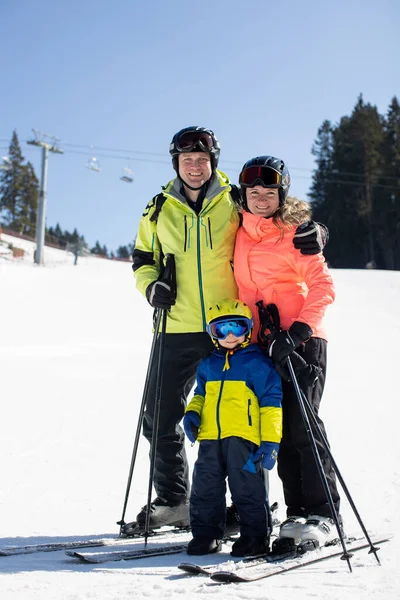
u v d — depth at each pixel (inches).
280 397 125.2
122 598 92.0
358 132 2097.7
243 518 122.1
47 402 301.3
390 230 2028.8
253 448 123.2
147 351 463.2
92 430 253.0
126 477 191.5
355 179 2075.5
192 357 148.5
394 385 343.3
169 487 147.5
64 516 154.3
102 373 377.7
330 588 95.6
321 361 132.4
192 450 232.1
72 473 194.2
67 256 1925.4
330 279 132.2
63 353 445.4
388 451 214.5
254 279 136.6
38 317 596.1
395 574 102.0
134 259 156.0
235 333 128.8
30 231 2945.4
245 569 105.6
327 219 2117.4
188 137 145.0
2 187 2928.2
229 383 126.8
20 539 135.0
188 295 146.6
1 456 212.5
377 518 144.2
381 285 805.2
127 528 138.5
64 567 112.2
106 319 600.7
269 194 135.6
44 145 1364.4
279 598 90.9
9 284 746.8
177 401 148.6
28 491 174.9
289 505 133.3
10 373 367.9
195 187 148.3
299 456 132.1
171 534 143.6
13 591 96.5
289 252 133.8
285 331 125.0
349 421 263.6
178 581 101.2
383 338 514.9
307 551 115.2
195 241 145.3
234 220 146.5
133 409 291.4
